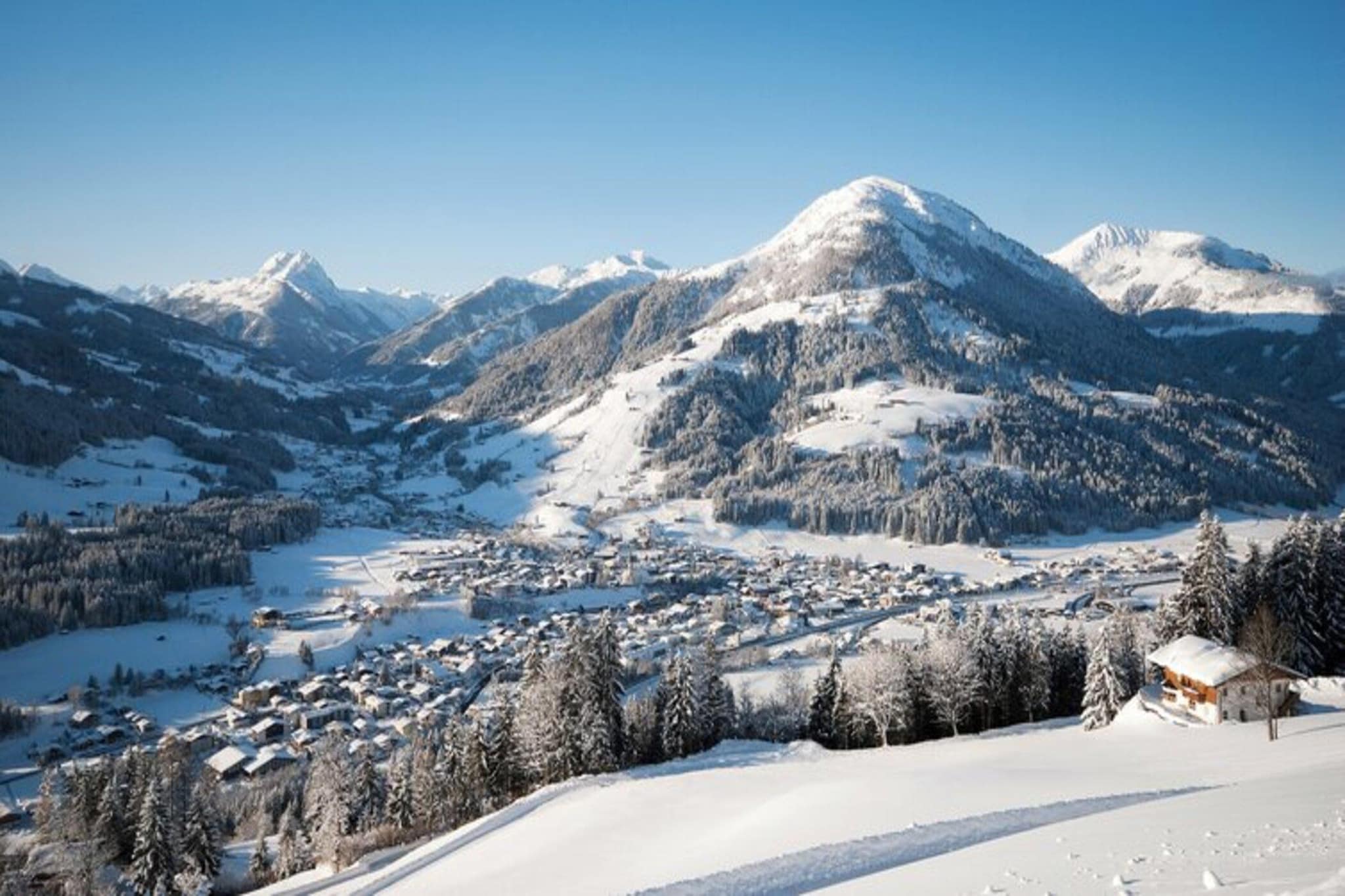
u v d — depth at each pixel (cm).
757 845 4856
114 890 8888
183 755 12756
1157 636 10488
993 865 2977
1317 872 2131
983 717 10150
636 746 10000
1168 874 2402
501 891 5181
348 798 9938
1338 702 7669
